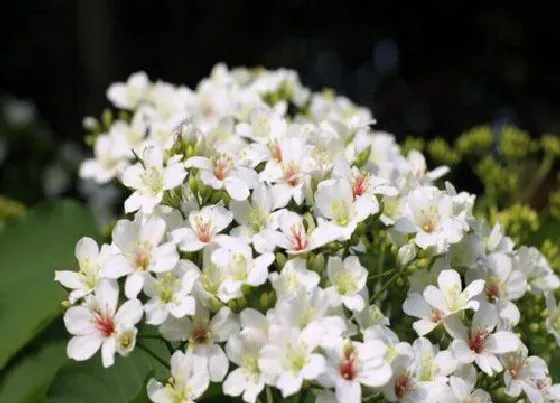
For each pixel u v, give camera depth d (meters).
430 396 0.86
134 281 0.87
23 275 1.07
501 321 0.91
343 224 0.91
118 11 2.78
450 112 2.70
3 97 2.21
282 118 1.01
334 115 1.06
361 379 0.84
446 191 0.96
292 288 0.87
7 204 1.19
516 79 2.71
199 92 1.10
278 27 2.89
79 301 0.91
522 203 1.17
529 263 0.98
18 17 2.94
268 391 0.87
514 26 2.72
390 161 1.01
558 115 2.66
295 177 0.92
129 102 1.12
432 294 0.90
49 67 2.95
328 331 0.85
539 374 0.91
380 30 2.84
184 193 0.92
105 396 0.96
